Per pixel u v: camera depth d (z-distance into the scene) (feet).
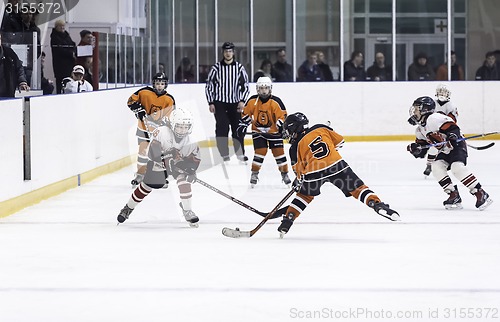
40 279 41.93
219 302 37.11
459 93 127.85
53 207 66.90
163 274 42.80
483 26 138.41
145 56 118.21
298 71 133.49
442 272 43.19
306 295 38.32
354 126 127.13
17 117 64.69
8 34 78.43
